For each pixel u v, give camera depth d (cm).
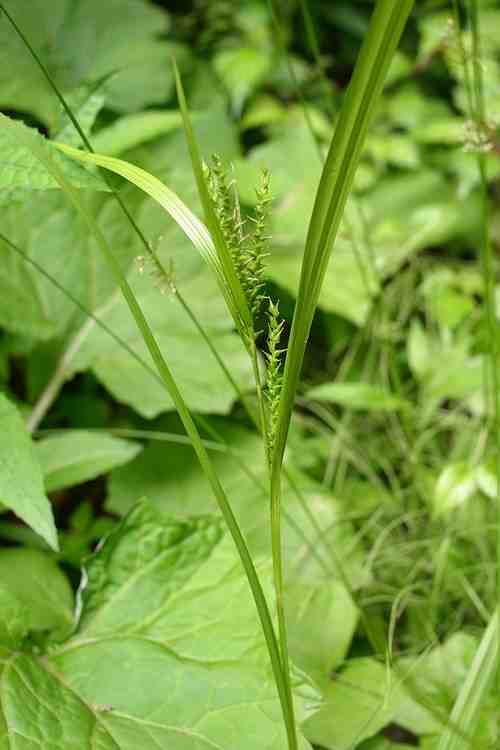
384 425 114
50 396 98
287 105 157
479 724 75
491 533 96
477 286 125
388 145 143
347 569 87
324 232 54
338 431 106
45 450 81
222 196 57
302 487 93
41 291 98
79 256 100
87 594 74
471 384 105
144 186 58
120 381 96
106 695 70
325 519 90
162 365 57
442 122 144
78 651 72
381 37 51
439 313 118
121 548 75
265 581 74
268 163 133
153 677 71
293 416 108
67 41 132
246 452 97
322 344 128
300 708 69
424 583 91
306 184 127
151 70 137
